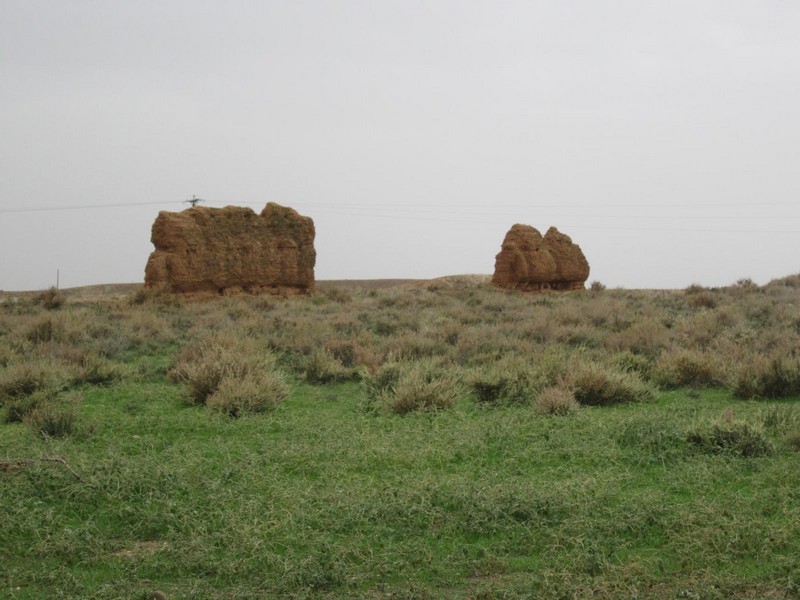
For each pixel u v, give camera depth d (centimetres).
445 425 1331
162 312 3919
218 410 1477
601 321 3152
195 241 4697
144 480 930
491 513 830
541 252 6388
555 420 1324
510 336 2559
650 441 1130
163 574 711
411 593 658
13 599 650
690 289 5344
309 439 1217
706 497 887
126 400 1648
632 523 800
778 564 696
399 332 2773
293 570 694
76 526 828
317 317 3650
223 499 888
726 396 1606
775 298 4028
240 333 2712
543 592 651
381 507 851
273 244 5156
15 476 950
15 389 1642
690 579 677
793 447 1098
